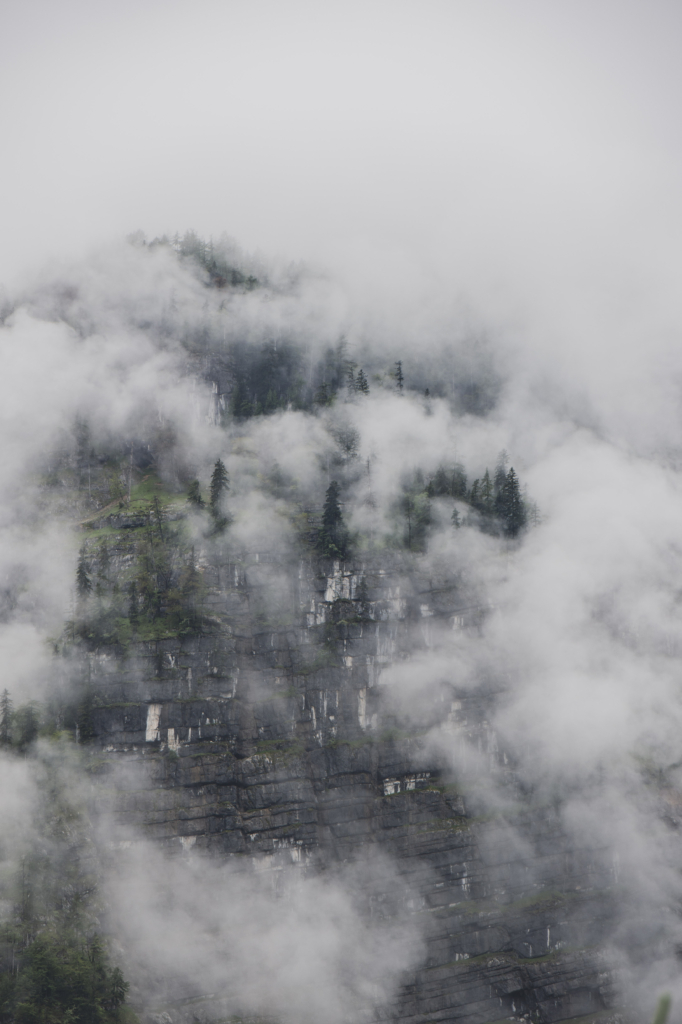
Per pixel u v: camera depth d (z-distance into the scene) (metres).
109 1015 130.88
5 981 127.69
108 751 160.00
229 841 156.50
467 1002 151.00
